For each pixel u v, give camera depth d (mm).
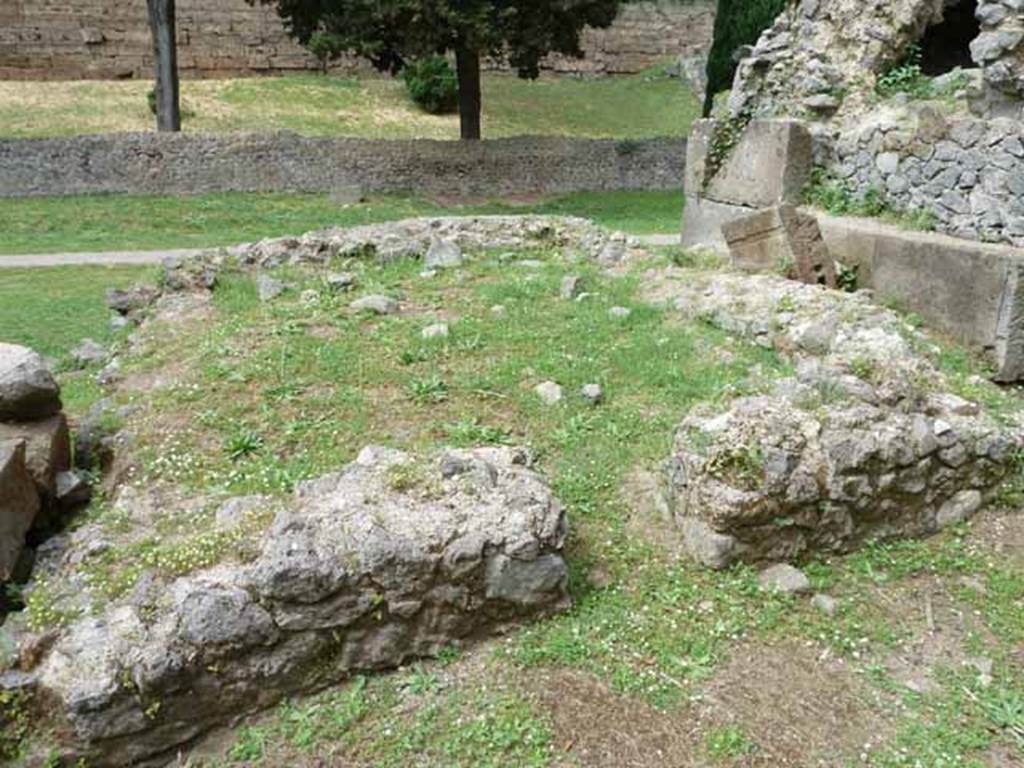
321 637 3117
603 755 2910
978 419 4430
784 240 7129
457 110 27922
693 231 10164
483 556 3293
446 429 4828
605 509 4219
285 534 3178
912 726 3064
